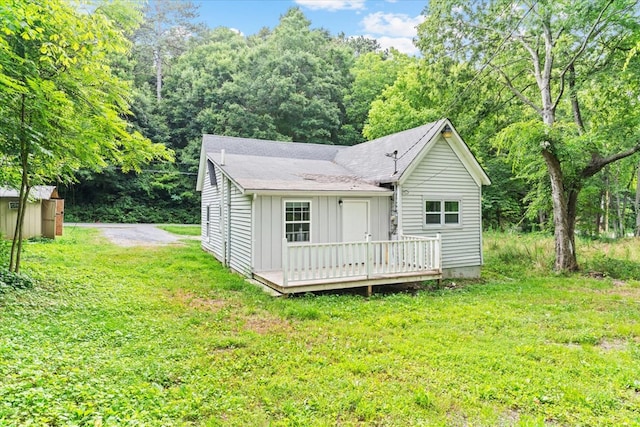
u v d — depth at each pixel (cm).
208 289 888
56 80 673
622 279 1163
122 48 698
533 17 1355
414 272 989
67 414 316
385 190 1115
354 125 3612
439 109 1823
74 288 802
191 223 3506
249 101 3391
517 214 2733
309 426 344
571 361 510
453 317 715
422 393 399
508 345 565
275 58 3491
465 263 1245
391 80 3497
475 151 1956
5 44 541
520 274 1263
